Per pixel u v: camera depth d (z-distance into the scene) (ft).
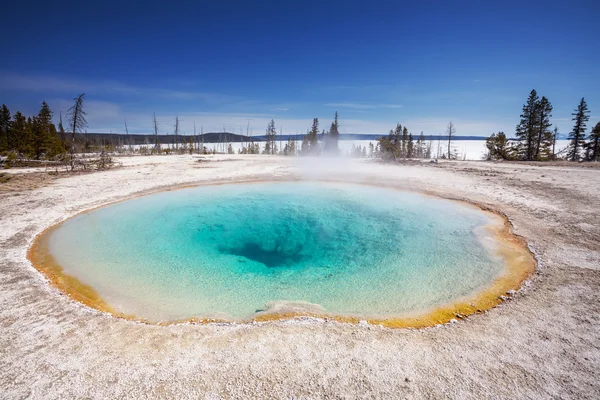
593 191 37.91
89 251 24.98
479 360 11.53
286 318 15.38
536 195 37.01
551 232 25.00
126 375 11.02
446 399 9.81
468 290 17.90
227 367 11.38
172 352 12.28
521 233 25.43
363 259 23.93
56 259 23.08
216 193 45.32
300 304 16.93
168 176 55.98
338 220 33.53
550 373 10.72
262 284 20.43
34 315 15.06
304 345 12.64
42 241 26.35
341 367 11.34
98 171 60.85
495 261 21.22
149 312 16.56
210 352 12.25
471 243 24.84
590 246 21.72
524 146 102.68
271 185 50.26
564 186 41.39
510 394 9.92
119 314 16.25
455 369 11.11
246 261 24.58
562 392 9.92
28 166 66.74
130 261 23.59
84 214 34.55
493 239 25.08
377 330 13.89
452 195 39.78
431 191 42.47
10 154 68.13
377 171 60.70
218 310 16.96
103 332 13.75
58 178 52.13
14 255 22.88
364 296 18.26
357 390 10.27
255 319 15.52
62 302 16.55
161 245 27.04
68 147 87.76
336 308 16.88
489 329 13.52
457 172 57.26
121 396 10.12
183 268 22.81
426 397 9.93
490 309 15.37
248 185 50.34
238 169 64.23
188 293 19.04
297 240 29.22
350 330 13.88
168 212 36.42
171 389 10.37
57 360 11.82
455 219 30.99
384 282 19.94
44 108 95.20
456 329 13.75
